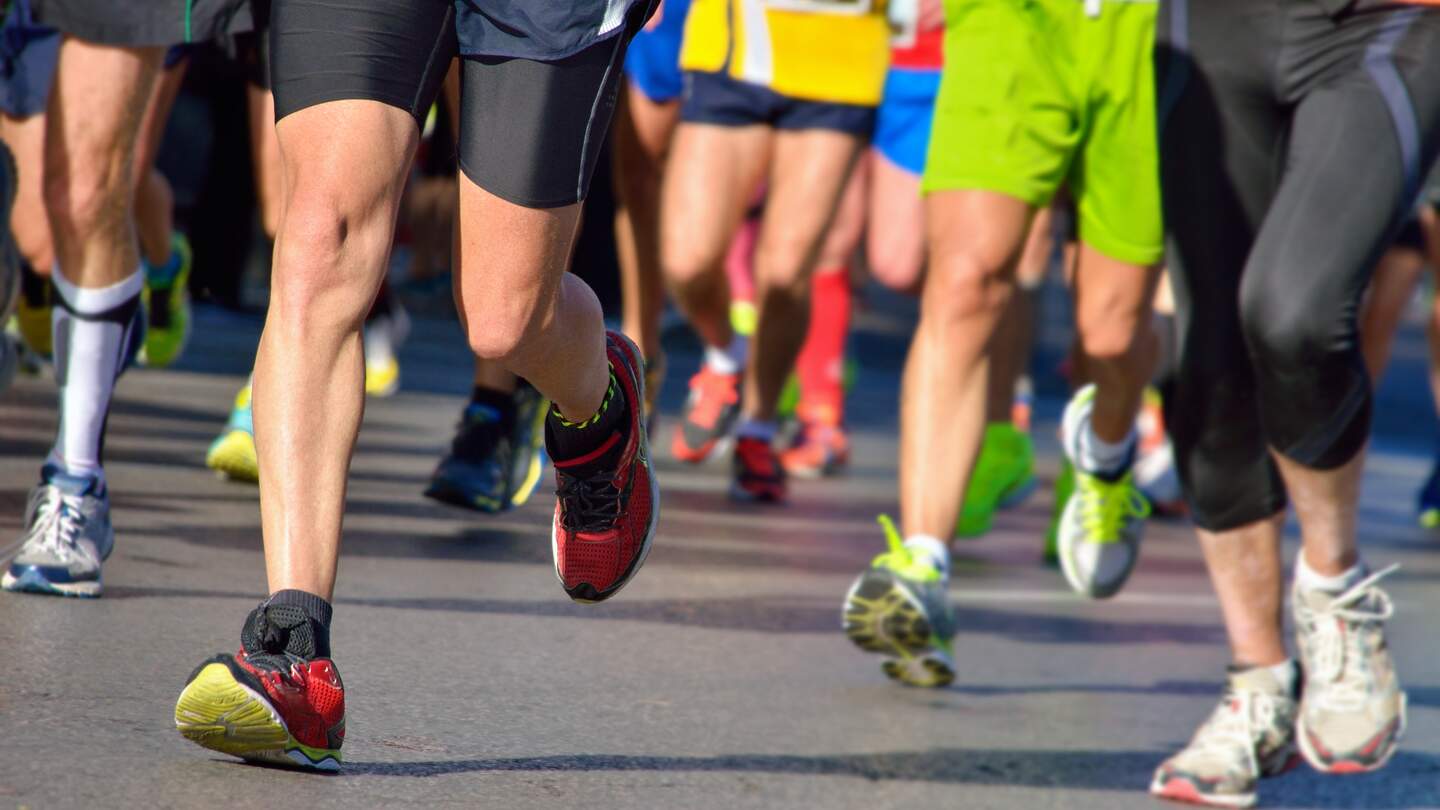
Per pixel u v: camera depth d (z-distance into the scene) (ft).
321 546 21.26
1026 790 27.37
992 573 50.62
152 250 55.36
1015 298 52.95
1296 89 27.55
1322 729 28.04
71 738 22.09
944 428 33.83
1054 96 33.91
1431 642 45.39
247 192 93.97
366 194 21.16
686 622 37.06
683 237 55.21
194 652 27.76
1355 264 25.88
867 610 32.89
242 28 29.45
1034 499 70.44
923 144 64.44
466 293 21.76
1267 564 28.89
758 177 55.47
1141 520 40.19
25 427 50.93
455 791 22.11
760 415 58.08
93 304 30.58
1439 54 26.58
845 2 53.78
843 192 55.57
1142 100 34.27
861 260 99.40
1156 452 67.31
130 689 24.97
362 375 21.54
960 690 34.45
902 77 63.82
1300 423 26.71
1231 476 28.48
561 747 25.44
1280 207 26.50
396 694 27.07
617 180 58.03
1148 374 38.14
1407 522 72.13
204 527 39.50
